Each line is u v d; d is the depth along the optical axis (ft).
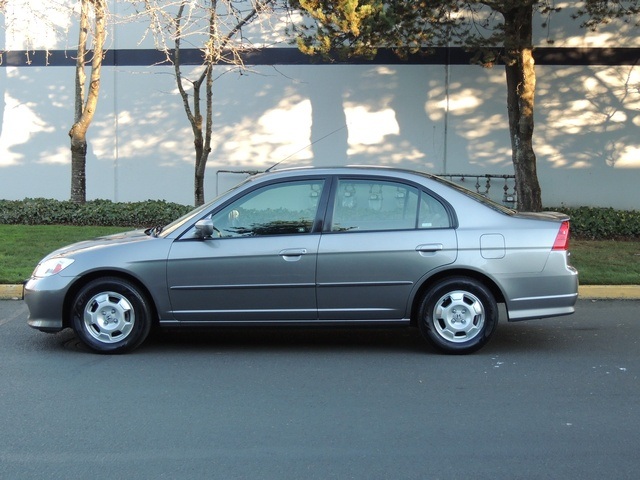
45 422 16.24
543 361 21.20
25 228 43.39
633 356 21.80
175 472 13.70
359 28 33.47
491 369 20.36
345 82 50.72
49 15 51.19
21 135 52.90
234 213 21.65
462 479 13.39
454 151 50.70
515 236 21.24
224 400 17.74
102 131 52.34
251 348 22.77
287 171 22.16
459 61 50.11
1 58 51.11
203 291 21.24
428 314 21.45
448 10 38.47
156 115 52.01
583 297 30.30
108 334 21.63
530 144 40.96
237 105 51.34
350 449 14.75
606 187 50.26
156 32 41.65
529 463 14.10
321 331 25.13
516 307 21.30
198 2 43.93
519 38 38.34
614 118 49.73
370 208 21.62
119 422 16.26
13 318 26.78
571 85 49.70
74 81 52.26
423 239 21.16
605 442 15.15
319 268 21.08
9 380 19.27
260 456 14.42
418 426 16.02
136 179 52.49
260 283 21.15
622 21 48.78
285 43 50.49
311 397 17.97
